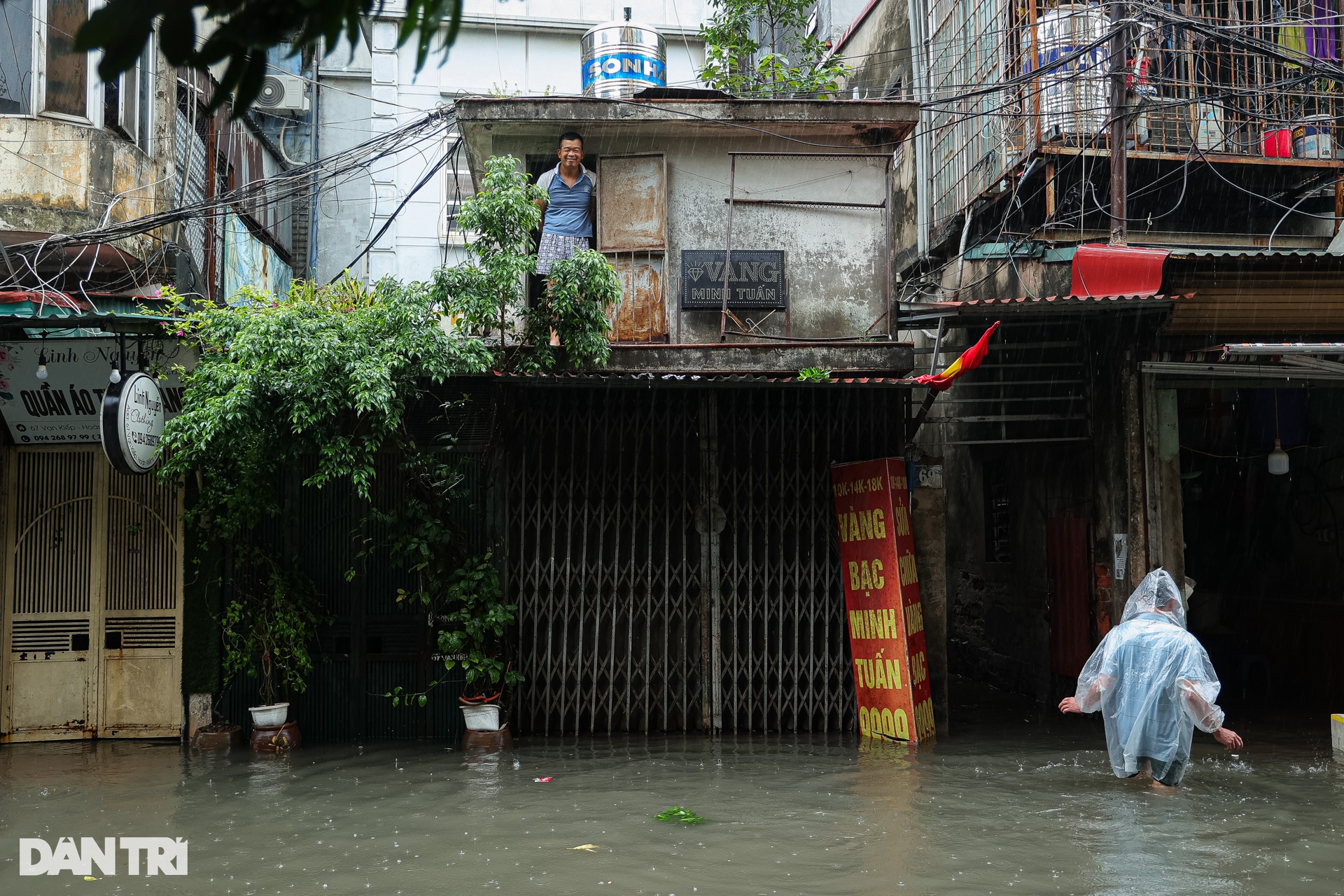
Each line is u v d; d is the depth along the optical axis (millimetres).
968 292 12023
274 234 14297
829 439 9227
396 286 8008
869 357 9062
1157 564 9328
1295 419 11719
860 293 9609
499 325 8469
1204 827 5836
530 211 8297
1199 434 13133
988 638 13070
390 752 8133
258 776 7289
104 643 8859
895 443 9305
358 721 8766
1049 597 10914
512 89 16047
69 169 9469
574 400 9094
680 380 8258
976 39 11992
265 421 7543
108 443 7453
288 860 5258
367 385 7391
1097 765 7629
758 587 9156
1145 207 11266
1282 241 11414
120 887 4852
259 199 13281
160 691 8828
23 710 8734
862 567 8758
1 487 8836
